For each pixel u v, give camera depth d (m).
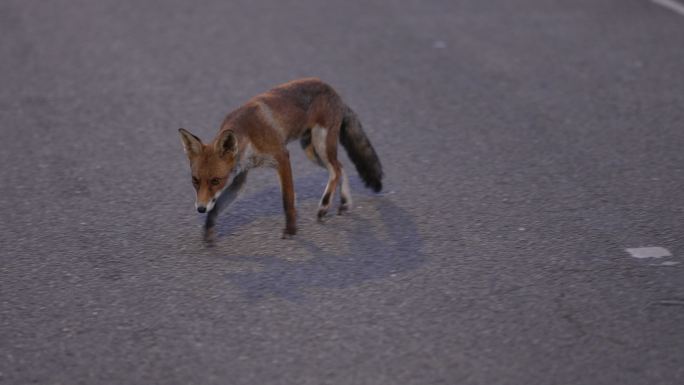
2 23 20.66
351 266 9.75
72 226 10.95
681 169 12.24
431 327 8.41
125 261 10.00
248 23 20.41
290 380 7.63
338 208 11.23
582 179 12.01
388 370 7.75
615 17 20.11
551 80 16.25
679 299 8.80
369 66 17.30
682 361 7.75
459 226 10.70
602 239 10.20
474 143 13.47
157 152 13.41
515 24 19.81
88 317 8.78
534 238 10.29
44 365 7.96
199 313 8.80
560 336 8.19
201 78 16.75
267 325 8.54
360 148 11.50
